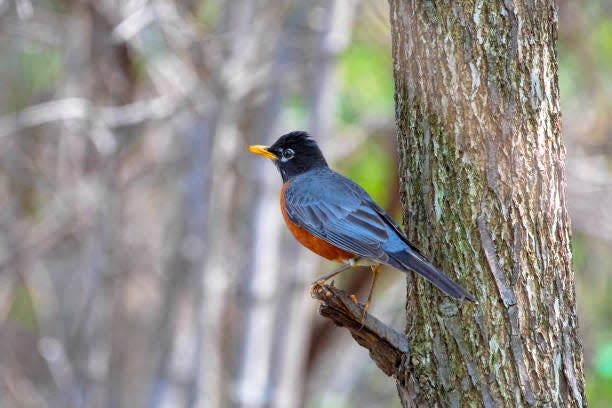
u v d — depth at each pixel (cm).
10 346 1845
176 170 1758
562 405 673
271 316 1483
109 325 1686
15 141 1705
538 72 670
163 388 1462
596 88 1675
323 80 1462
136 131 1605
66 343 1728
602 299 1627
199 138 1444
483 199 672
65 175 1688
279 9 1373
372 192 1695
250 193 1520
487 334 673
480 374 675
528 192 669
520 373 668
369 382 1916
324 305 705
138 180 1809
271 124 1505
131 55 1526
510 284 670
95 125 1350
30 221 1778
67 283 1852
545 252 672
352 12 1465
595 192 1556
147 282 1819
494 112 666
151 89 1633
